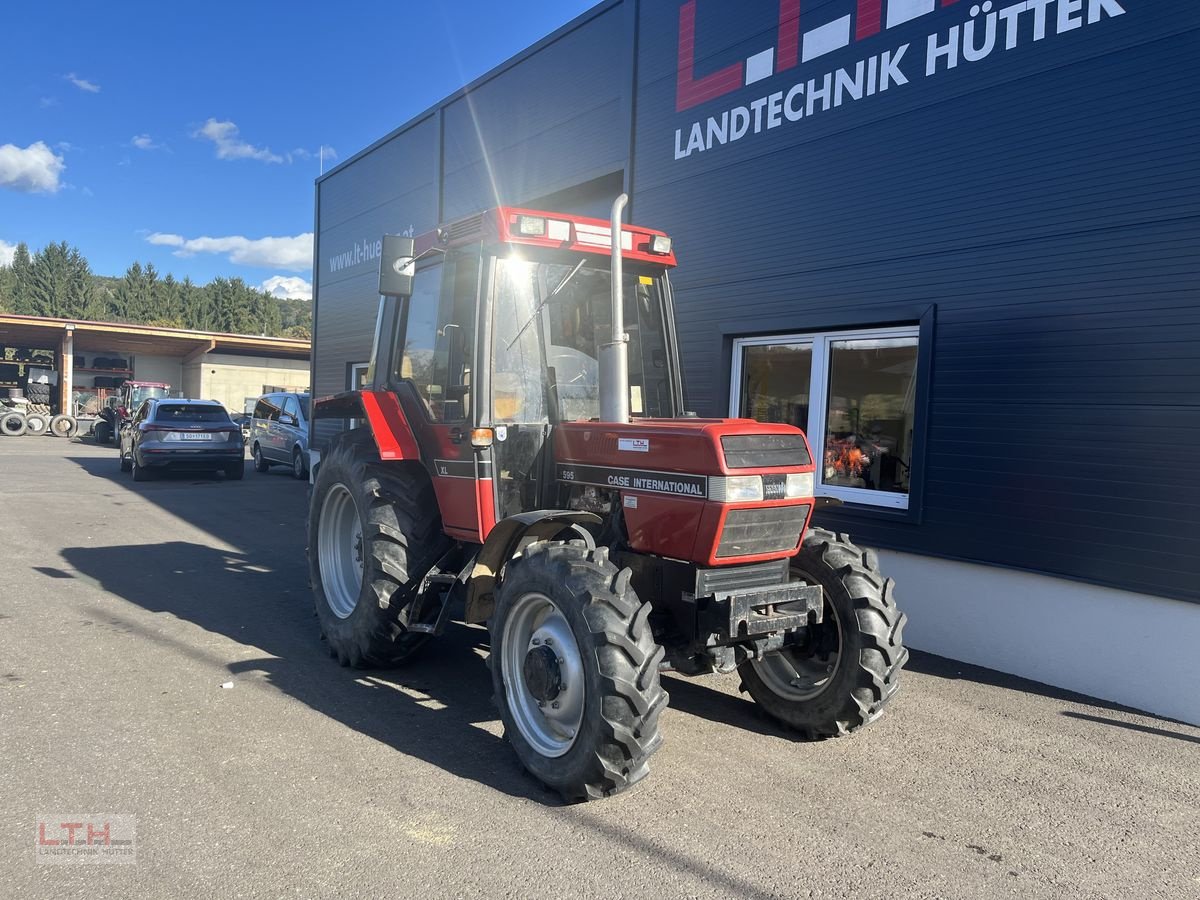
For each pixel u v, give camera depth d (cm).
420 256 502
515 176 1021
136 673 482
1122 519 496
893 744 427
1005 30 547
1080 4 511
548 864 297
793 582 399
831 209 654
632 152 838
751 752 411
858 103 633
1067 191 520
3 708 422
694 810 344
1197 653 470
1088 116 509
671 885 287
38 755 370
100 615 600
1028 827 342
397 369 528
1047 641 534
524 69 998
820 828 333
